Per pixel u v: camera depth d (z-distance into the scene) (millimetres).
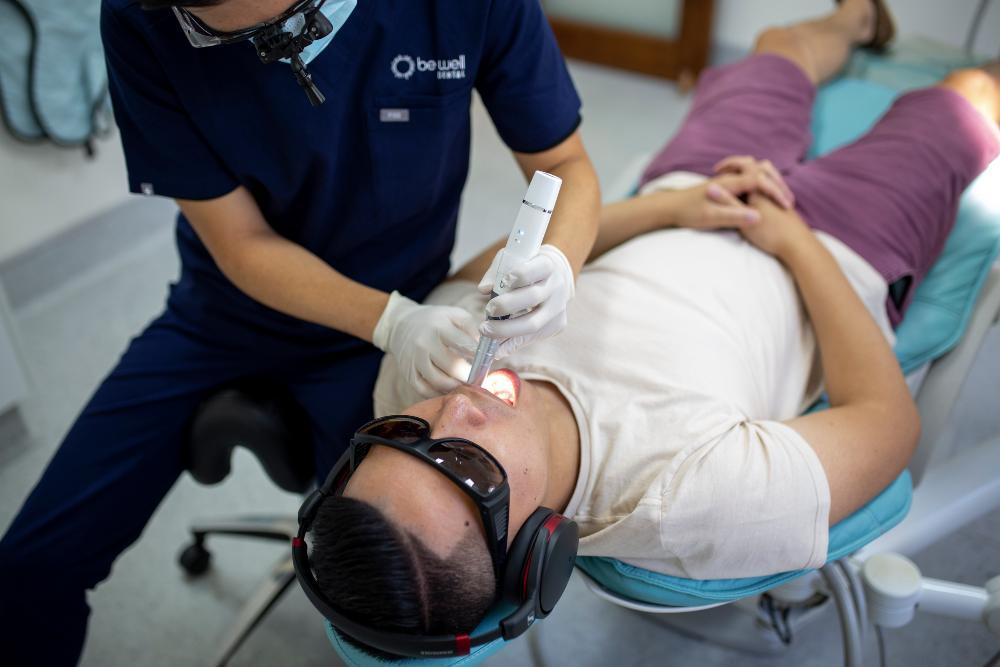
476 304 1284
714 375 1174
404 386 1185
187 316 1377
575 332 1228
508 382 1042
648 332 1216
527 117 1198
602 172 3113
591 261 1523
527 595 858
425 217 1313
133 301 2607
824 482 1021
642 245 1396
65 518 1252
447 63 1113
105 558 1302
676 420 1095
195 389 1359
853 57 2129
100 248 2729
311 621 1765
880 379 1174
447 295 1354
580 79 3783
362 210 1224
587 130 3391
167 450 1347
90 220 2662
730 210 1379
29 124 2320
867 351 1207
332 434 1331
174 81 1037
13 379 2033
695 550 1002
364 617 824
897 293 1519
